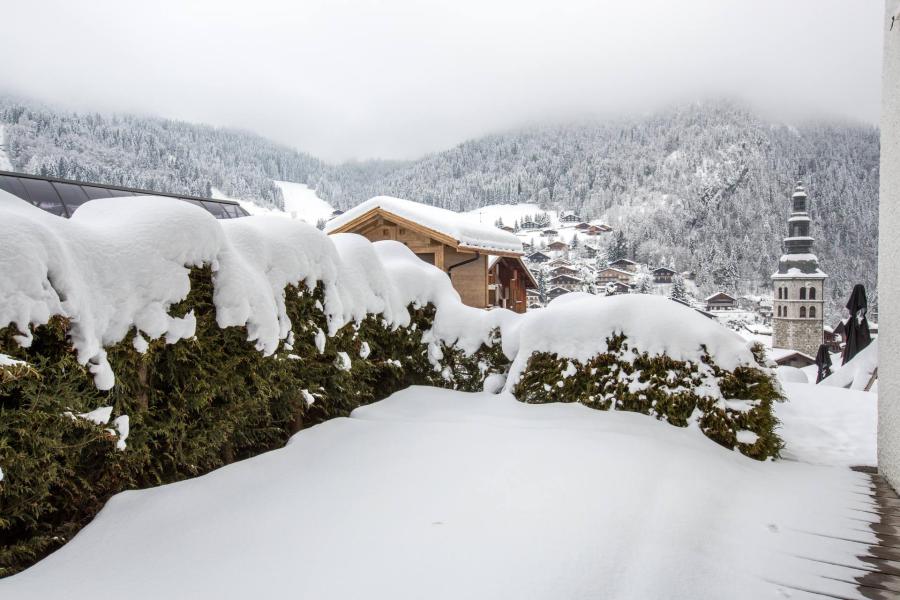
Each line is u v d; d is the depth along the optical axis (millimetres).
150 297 2906
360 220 12789
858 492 3646
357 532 2395
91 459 2695
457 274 12992
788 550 2553
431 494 2846
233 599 1876
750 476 3764
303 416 4613
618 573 2090
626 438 3934
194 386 3227
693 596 2035
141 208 3143
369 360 5422
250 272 3641
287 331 4012
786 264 63719
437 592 1897
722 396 4520
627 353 4922
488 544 2260
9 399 2295
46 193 8883
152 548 2277
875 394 7605
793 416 6285
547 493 2848
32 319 2238
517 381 5363
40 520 2508
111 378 2609
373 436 4008
